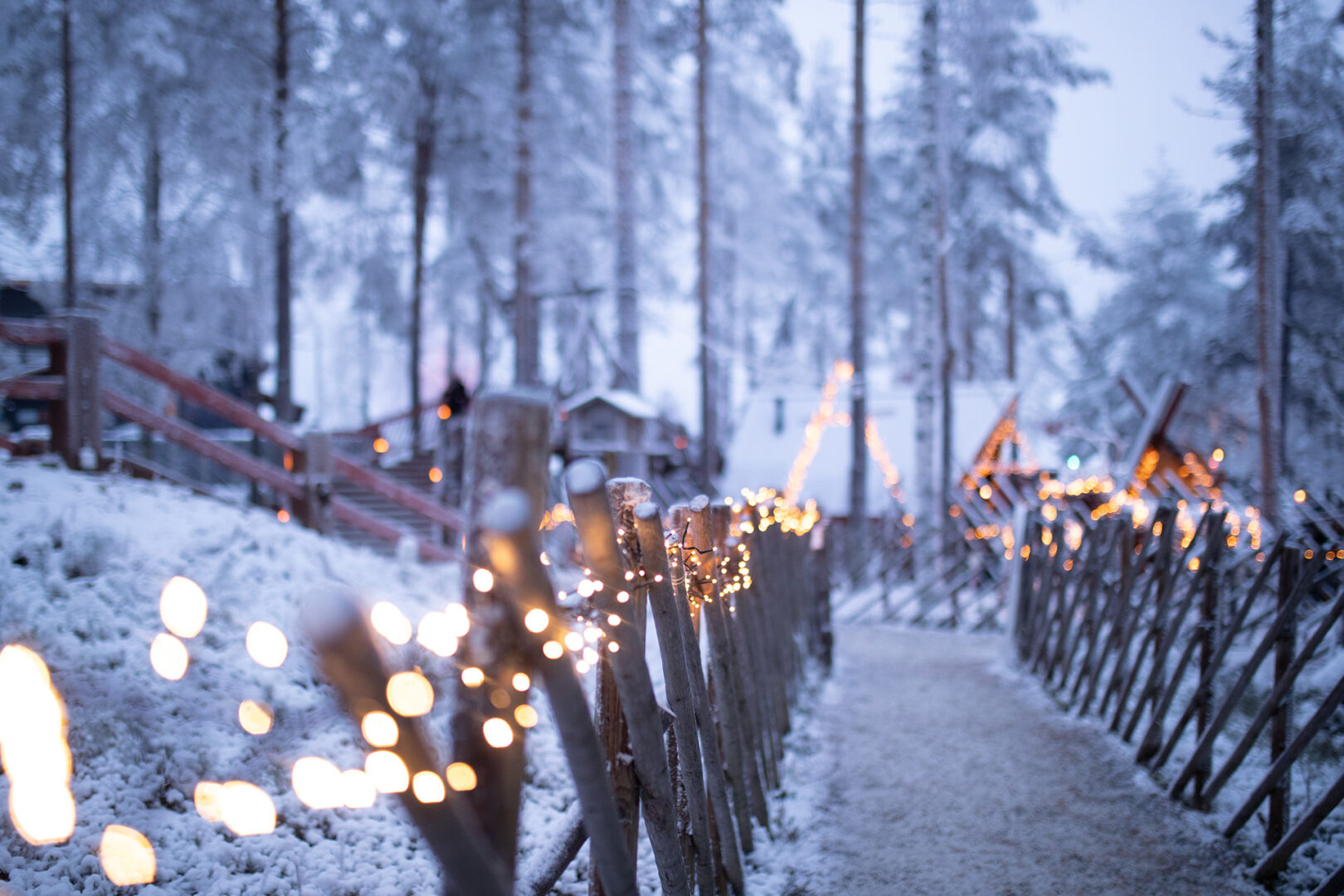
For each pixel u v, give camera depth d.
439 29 21.47
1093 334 31.03
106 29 16.94
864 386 19.33
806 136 35.19
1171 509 6.86
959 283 29.05
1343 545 9.06
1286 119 14.84
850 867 4.87
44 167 16.77
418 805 1.32
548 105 22.55
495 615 1.63
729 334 31.53
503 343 25.88
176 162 18.75
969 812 5.69
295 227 21.34
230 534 6.65
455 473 18.45
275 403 18.11
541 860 2.93
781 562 7.61
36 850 3.23
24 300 23.28
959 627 14.10
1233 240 19.59
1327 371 18.56
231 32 18.05
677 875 3.02
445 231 25.77
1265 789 4.86
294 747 4.22
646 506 3.20
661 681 4.76
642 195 27.56
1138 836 5.26
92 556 5.34
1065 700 8.38
